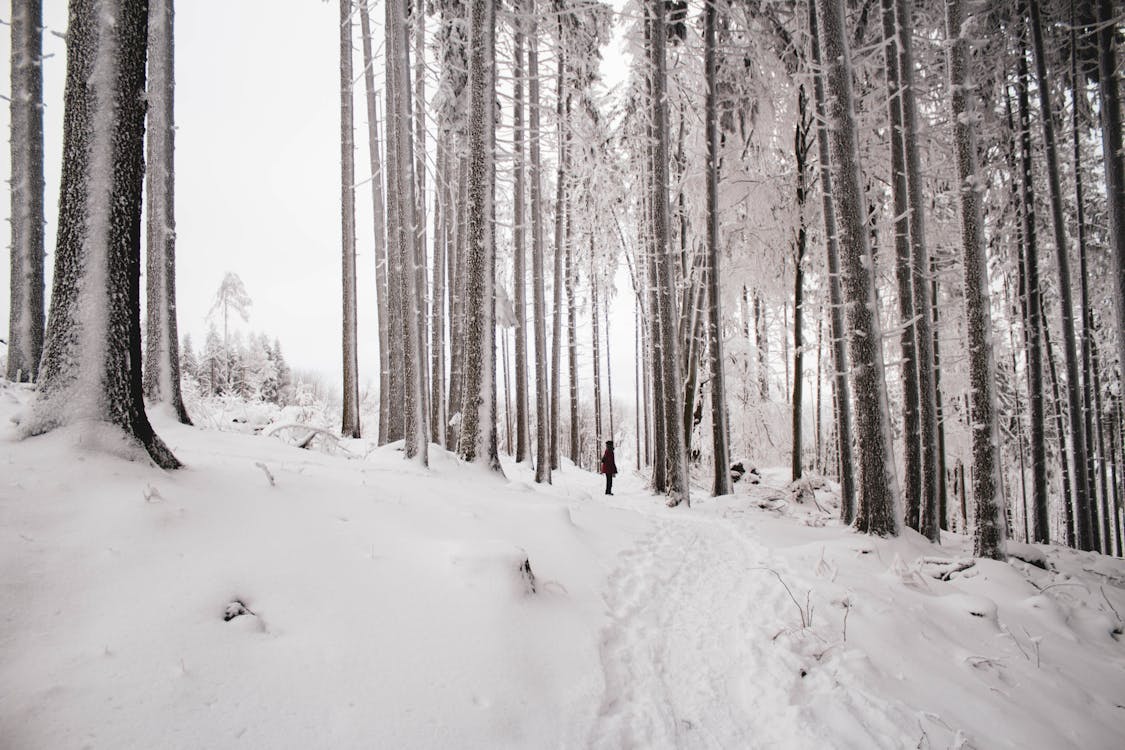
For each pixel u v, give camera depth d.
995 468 7.50
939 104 11.34
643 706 3.35
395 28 9.40
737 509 10.95
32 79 9.40
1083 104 11.02
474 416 9.39
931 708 3.67
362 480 5.64
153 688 2.37
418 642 3.19
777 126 14.16
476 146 9.39
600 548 6.32
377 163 14.50
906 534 7.93
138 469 3.85
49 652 2.38
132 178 4.20
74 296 3.96
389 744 2.48
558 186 17.41
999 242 13.14
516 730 2.81
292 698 2.57
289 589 3.30
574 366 23.38
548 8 13.26
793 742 3.12
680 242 17.23
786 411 19.70
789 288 15.81
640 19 13.73
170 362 8.93
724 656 4.12
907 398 8.82
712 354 13.23
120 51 4.14
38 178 9.27
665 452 12.96
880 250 12.23
